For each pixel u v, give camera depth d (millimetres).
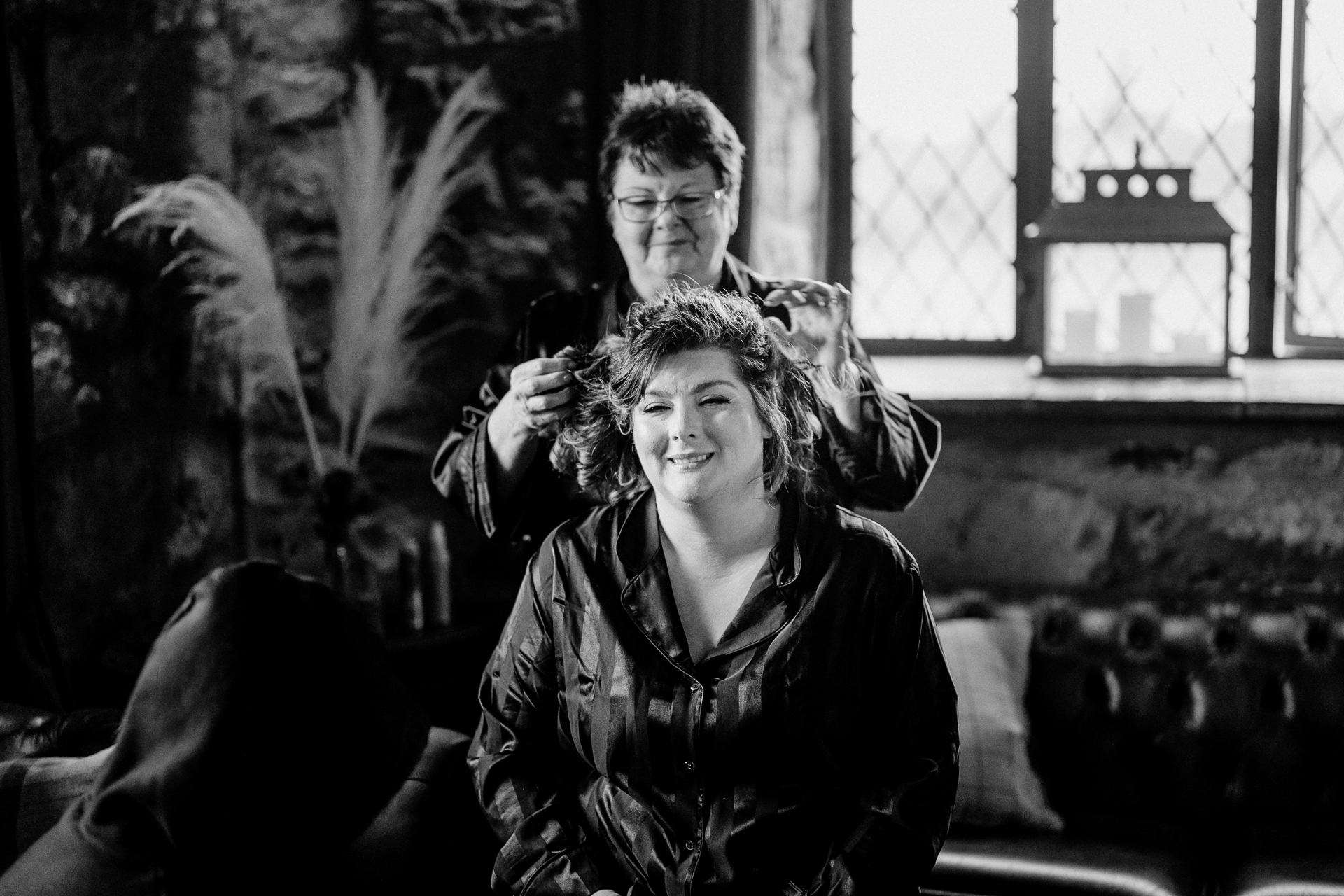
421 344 3594
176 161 3334
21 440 2904
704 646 1801
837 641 1771
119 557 3285
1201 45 3650
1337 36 3523
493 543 2484
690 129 2314
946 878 2680
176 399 3395
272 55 3453
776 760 1744
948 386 3525
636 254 2369
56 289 3084
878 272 3928
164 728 1740
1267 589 3010
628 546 1849
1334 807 2828
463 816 2037
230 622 1793
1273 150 3633
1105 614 3020
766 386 1798
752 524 1808
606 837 1854
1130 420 3328
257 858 1764
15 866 1751
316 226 3521
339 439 3572
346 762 1866
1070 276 3625
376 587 3195
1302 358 3627
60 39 3076
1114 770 2957
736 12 3330
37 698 2857
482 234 3576
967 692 2885
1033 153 3773
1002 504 3432
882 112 3867
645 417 1777
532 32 3500
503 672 1943
